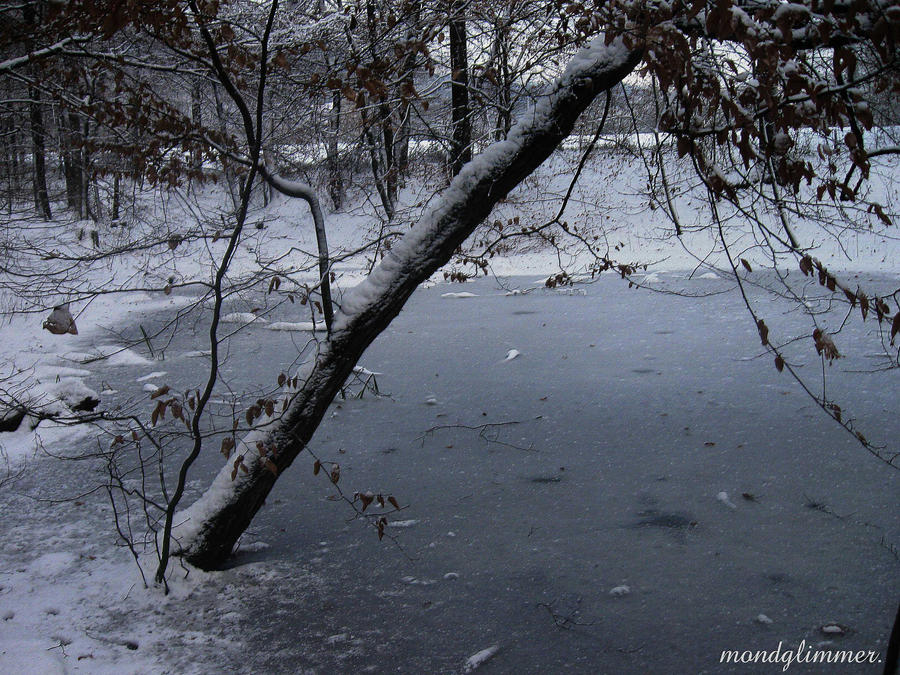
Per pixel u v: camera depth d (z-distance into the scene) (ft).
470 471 23.97
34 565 18.16
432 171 36.83
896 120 16.80
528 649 14.47
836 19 11.11
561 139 15.72
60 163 62.85
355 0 25.14
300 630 15.30
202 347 44.52
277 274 16.34
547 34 27.20
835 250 64.23
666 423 27.27
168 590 16.61
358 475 24.06
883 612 15.12
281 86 25.27
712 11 10.65
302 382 16.44
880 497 20.38
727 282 57.72
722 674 13.47
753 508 20.21
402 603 16.31
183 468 15.92
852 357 34.19
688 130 13.16
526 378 34.32
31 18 21.15
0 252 32.68
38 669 13.25
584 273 64.69
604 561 17.84
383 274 16.08
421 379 35.06
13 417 29.17
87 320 53.72
